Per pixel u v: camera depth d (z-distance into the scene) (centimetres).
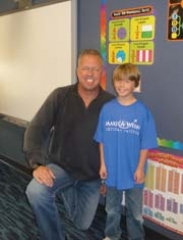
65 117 195
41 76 285
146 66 196
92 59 186
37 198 181
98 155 194
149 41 191
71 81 246
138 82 180
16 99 330
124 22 204
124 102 181
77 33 239
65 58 251
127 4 200
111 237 199
